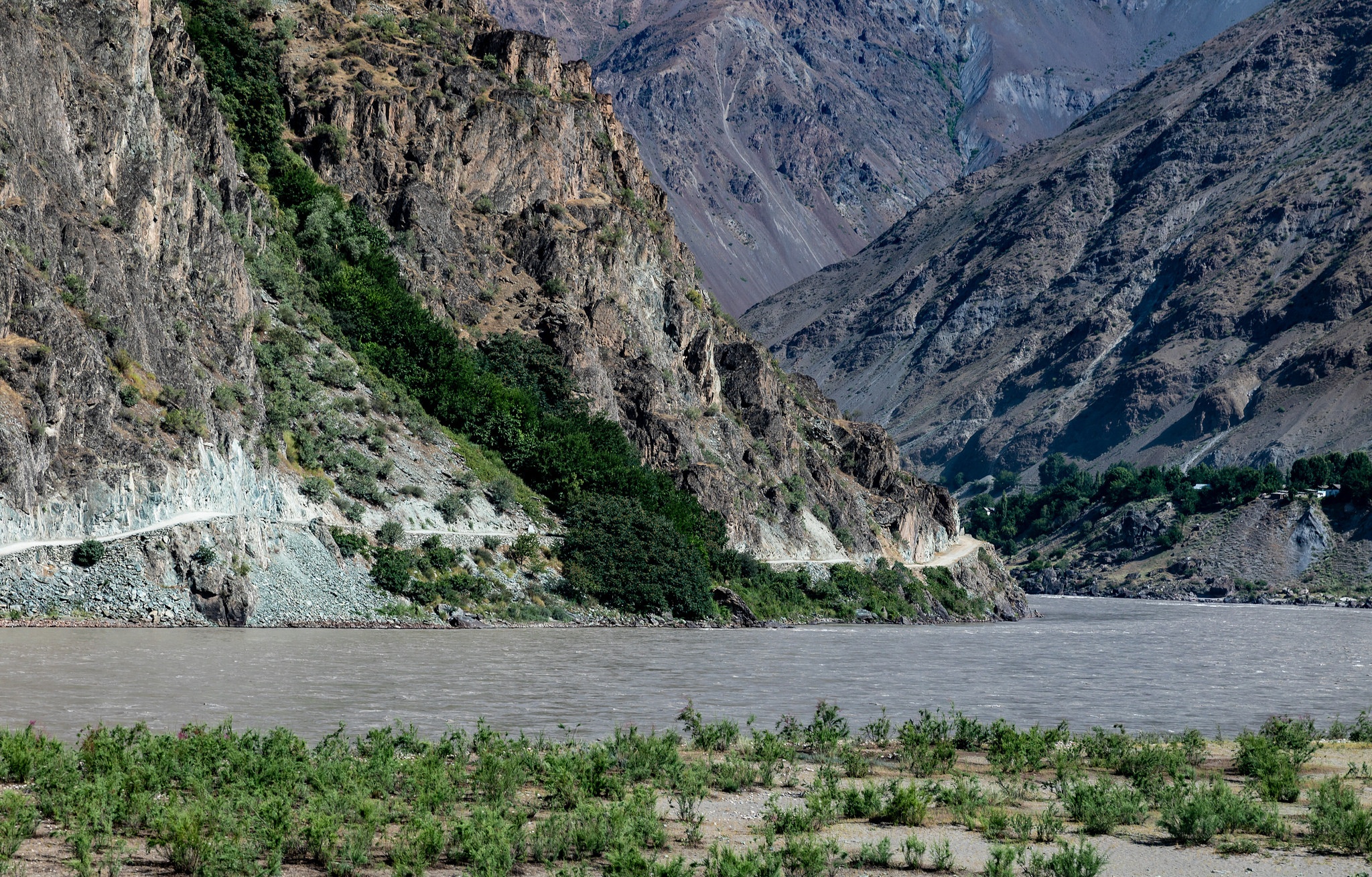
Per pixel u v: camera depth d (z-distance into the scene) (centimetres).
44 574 5972
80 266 6719
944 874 2355
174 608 6384
